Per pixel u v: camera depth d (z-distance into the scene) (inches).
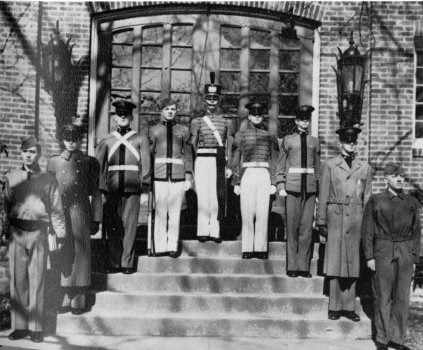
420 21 321.4
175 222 260.1
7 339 216.8
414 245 224.2
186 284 250.1
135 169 249.8
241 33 334.0
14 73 319.9
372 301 245.6
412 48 320.5
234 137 271.6
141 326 229.9
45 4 324.8
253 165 261.3
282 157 257.1
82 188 233.1
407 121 318.3
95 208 237.0
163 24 333.1
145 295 240.1
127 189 247.4
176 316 233.3
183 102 333.4
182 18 333.4
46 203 217.8
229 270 260.1
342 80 303.7
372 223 226.1
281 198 299.0
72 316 229.0
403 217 221.9
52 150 318.7
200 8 331.3
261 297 242.2
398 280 221.5
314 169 256.2
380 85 319.3
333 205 239.5
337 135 323.0
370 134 317.7
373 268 224.8
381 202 223.8
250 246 262.1
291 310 241.9
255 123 265.6
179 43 334.0
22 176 216.7
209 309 241.0
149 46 335.3
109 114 332.2
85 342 217.3
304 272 253.4
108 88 332.2
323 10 325.7
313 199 254.2
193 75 333.1
